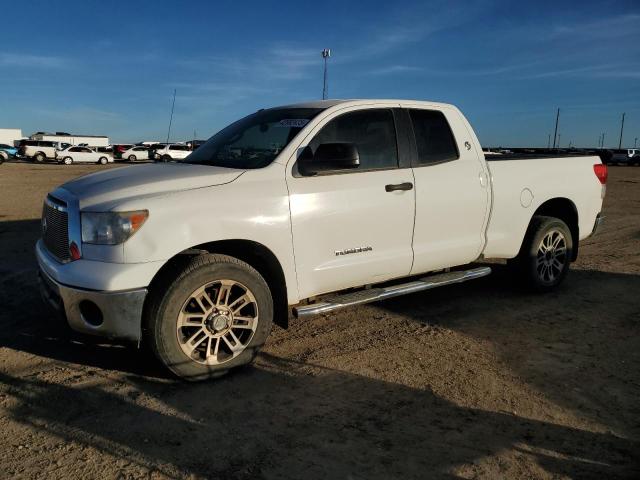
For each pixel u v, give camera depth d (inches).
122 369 159.8
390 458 117.7
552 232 237.3
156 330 143.7
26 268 270.2
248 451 119.5
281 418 133.8
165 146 2007.9
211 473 111.4
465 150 208.7
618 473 113.9
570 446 123.6
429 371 161.9
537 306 225.6
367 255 180.4
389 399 144.3
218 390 148.0
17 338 181.3
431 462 116.5
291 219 162.1
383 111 190.2
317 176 169.9
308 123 173.6
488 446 123.0
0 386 147.9
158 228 141.8
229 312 153.9
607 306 226.4
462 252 207.2
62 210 151.2
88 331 144.9
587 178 251.4
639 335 193.5
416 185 189.3
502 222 218.5
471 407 140.6
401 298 235.8
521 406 141.6
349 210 173.3
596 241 382.6
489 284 258.7
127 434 125.3
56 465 113.3
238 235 153.3
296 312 166.4
